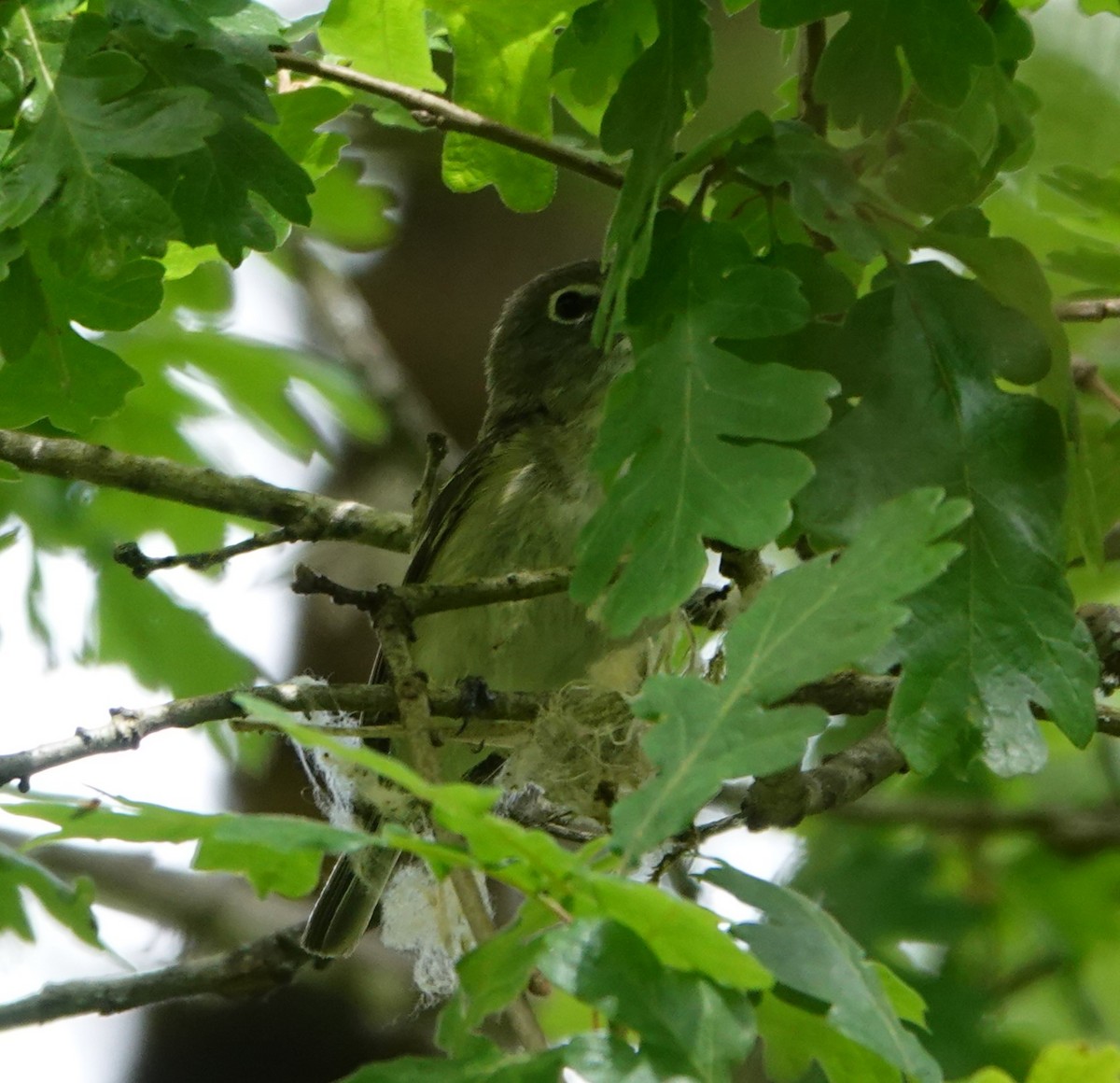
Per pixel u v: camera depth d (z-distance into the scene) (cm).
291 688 791
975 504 618
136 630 1261
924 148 701
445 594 818
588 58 770
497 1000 475
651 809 474
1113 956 1374
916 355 642
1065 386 657
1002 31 739
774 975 496
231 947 1441
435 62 1079
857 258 632
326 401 1370
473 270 1688
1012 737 576
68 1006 1007
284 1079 1474
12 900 952
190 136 627
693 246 636
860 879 1255
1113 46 995
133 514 1270
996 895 1315
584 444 1188
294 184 678
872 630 478
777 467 562
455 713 884
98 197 627
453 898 793
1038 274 658
